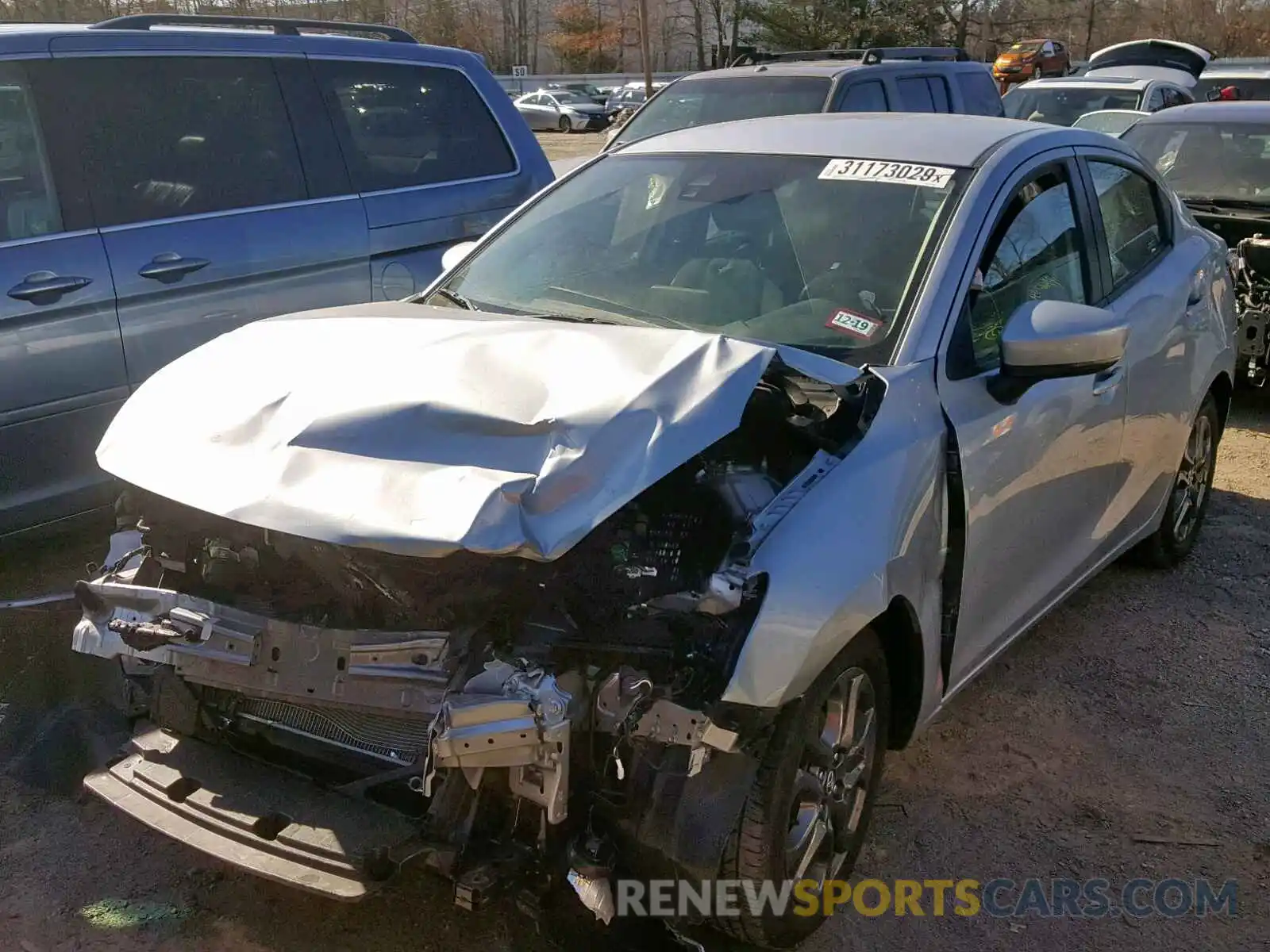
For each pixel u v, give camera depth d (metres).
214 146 5.09
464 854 2.46
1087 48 51.91
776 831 2.60
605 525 2.65
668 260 3.73
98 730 3.70
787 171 3.85
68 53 4.70
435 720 2.38
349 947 2.83
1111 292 4.14
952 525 3.14
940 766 3.68
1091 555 4.22
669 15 54.69
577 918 2.65
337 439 2.55
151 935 2.85
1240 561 5.30
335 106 5.56
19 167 4.50
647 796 2.50
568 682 2.47
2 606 4.24
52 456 4.55
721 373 2.71
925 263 3.39
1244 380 7.42
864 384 3.01
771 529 2.66
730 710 2.49
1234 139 8.23
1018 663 4.33
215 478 2.57
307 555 2.63
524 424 2.50
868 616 2.72
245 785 2.72
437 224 5.86
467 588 2.49
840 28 39.75
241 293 5.09
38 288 4.42
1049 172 3.93
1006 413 3.35
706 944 2.83
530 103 38.56
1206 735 3.90
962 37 44.94
